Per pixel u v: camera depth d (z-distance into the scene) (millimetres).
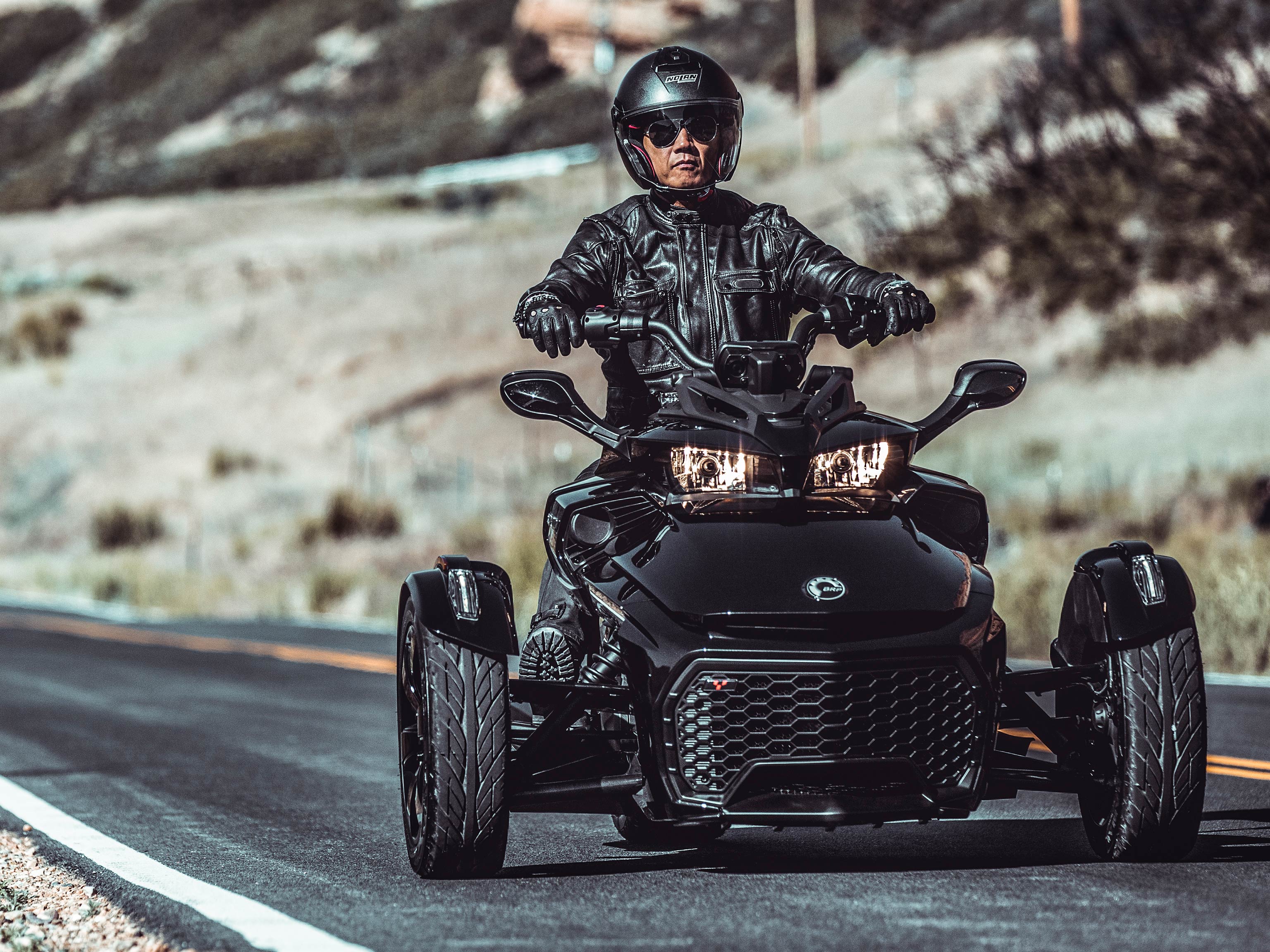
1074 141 49156
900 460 8719
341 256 97625
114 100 184000
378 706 19531
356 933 7641
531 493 52250
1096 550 9102
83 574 47094
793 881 8711
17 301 98875
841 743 8039
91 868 9836
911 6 122625
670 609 8258
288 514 57094
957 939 7125
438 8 171375
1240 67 41531
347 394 68750
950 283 52031
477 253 87875
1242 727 15383
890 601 8156
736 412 8602
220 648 28031
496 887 8773
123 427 71562
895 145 81562
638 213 9453
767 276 9320
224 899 8656
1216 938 7078
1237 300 44031
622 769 9070
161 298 94500
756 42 138625
